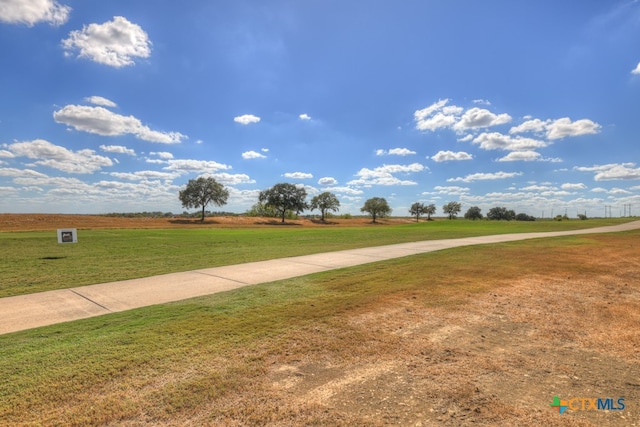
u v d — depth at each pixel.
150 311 5.83
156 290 7.46
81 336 4.64
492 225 45.00
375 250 13.88
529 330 4.84
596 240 17.50
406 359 3.94
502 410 2.94
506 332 4.77
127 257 12.41
